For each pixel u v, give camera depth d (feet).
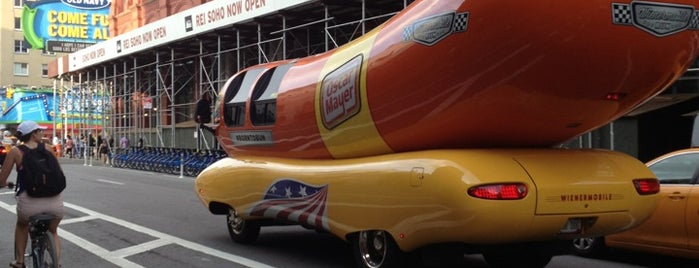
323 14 71.51
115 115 125.08
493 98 17.35
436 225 17.98
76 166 110.32
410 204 18.70
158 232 33.22
